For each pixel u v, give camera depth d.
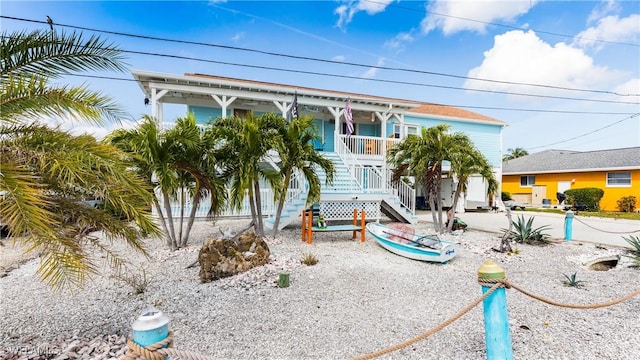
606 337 3.25
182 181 7.24
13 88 2.67
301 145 7.97
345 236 9.32
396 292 4.72
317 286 4.91
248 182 7.40
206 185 7.17
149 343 1.43
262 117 7.81
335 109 14.20
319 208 10.71
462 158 8.97
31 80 2.76
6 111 2.65
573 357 2.87
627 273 5.76
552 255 7.12
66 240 2.68
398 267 6.09
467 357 2.89
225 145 7.63
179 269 5.78
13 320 3.66
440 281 5.28
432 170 9.32
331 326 3.56
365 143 14.15
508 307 4.09
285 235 9.23
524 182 25.06
